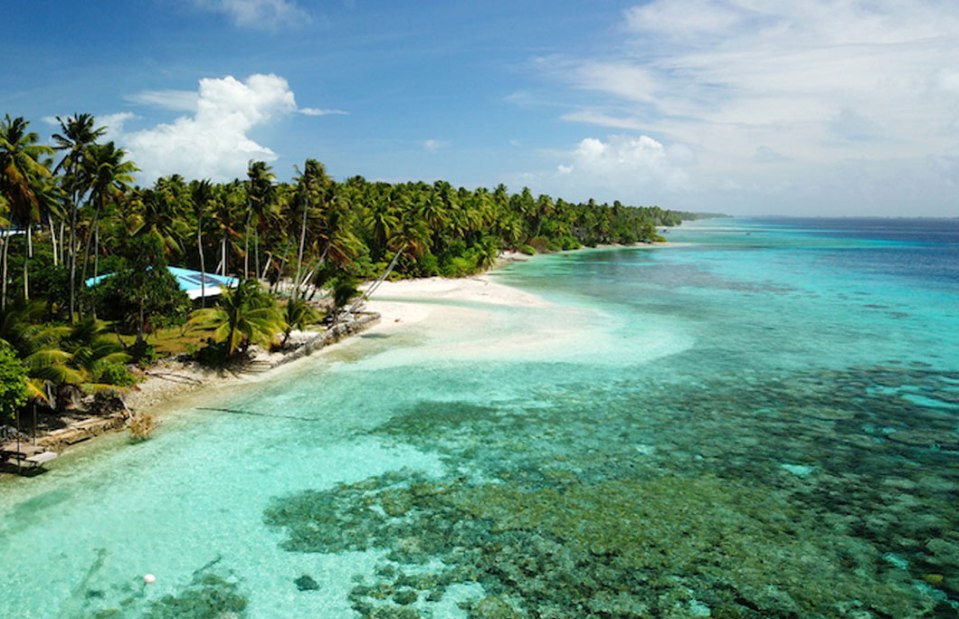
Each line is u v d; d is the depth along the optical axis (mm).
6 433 24531
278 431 28328
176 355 37969
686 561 18328
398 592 16828
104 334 33250
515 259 136375
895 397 33938
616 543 19234
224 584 17078
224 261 64438
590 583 17250
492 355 42625
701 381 36812
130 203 62375
